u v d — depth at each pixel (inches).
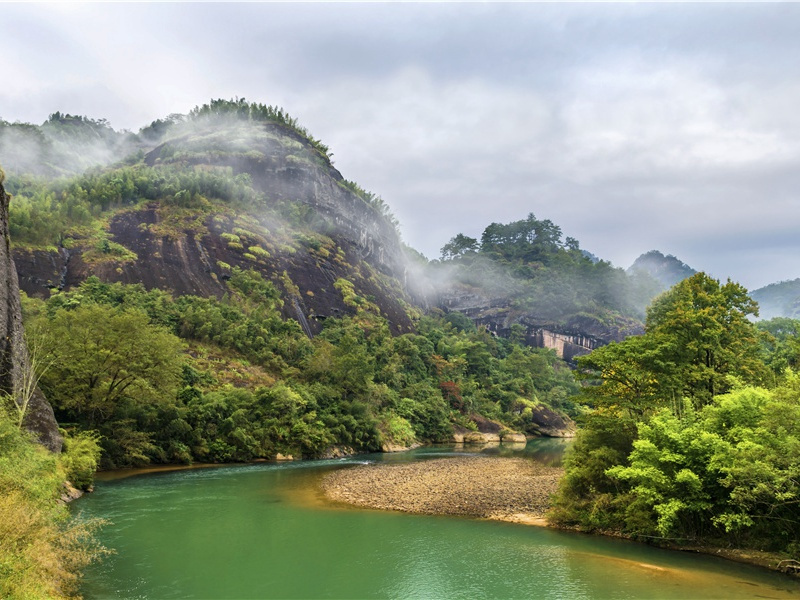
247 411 2335.1
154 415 1931.6
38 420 1242.6
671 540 936.3
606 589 717.3
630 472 938.7
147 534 978.1
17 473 693.9
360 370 3179.1
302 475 1759.4
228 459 2149.4
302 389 2726.4
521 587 727.7
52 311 2485.2
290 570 794.2
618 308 7810.0
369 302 5009.8
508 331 7293.3
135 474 1717.5
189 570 784.9
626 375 1189.1
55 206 3907.5
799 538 823.1
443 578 765.3
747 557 855.1
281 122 7071.9
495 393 4638.3
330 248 5324.8
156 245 3944.4
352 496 1384.1
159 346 1878.7
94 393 1747.0
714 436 892.0
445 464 2121.1
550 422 4559.5
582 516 1064.2
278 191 5762.8
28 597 490.0
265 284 4008.4
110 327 1800.0
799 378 935.0
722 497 895.7
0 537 538.3
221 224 4515.3
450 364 4596.5
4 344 1176.8
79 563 740.0
